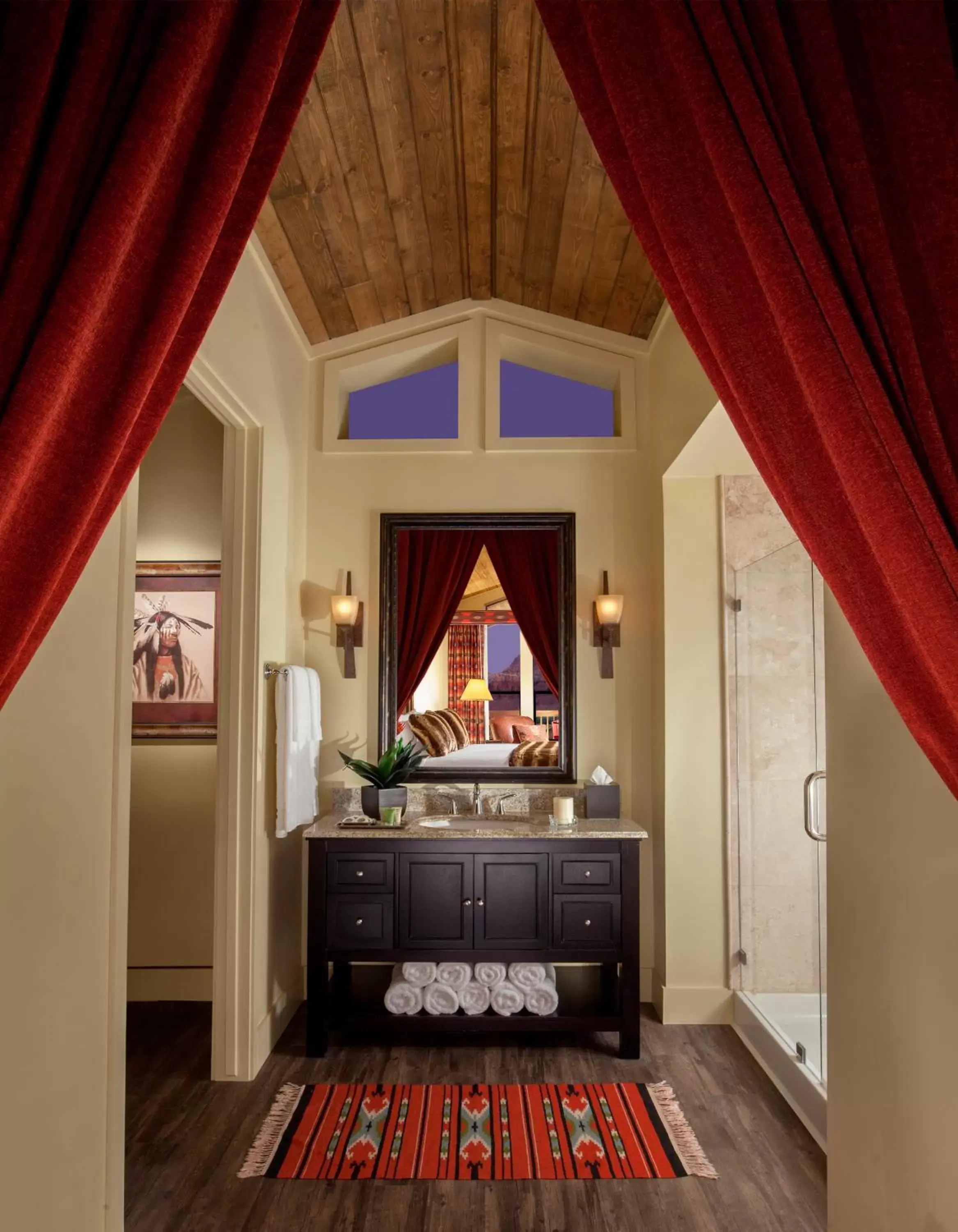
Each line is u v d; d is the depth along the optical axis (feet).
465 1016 10.14
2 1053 4.52
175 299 2.94
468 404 12.59
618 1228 6.77
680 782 11.41
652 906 12.08
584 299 11.86
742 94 3.09
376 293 11.70
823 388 3.11
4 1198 4.51
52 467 2.86
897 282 3.21
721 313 3.36
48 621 3.19
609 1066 9.75
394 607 12.35
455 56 8.05
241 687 9.90
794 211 3.10
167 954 12.02
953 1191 4.19
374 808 10.92
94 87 2.76
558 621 12.34
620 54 3.25
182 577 12.23
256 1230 6.73
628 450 12.47
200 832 12.10
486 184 9.98
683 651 11.53
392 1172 7.54
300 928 11.87
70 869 5.26
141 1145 7.98
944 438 3.21
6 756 4.63
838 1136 5.55
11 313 2.60
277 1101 8.86
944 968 4.30
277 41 3.03
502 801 12.03
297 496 11.93
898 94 3.28
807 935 9.38
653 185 3.28
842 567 3.54
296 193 9.20
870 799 5.14
